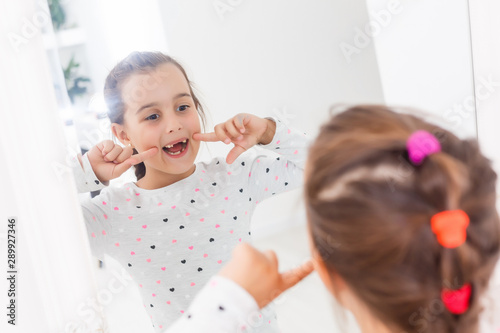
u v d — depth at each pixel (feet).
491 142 3.60
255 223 5.64
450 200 0.98
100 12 4.92
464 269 1.01
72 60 4.88
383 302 1.02
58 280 1.77
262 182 2.48
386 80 5.29
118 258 2.39
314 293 4.27
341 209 1.02
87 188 2.26
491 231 1.07
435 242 0.98
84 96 4.86
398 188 0.99
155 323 2.45
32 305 1.73
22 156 1.68
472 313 1.07
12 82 1.65
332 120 1.19
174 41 5.09
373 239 0.99
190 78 4.98
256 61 5.57
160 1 4.97
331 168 1.06
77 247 1.80
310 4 5.73
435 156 1.02
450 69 4.48
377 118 1.15
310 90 5.93
